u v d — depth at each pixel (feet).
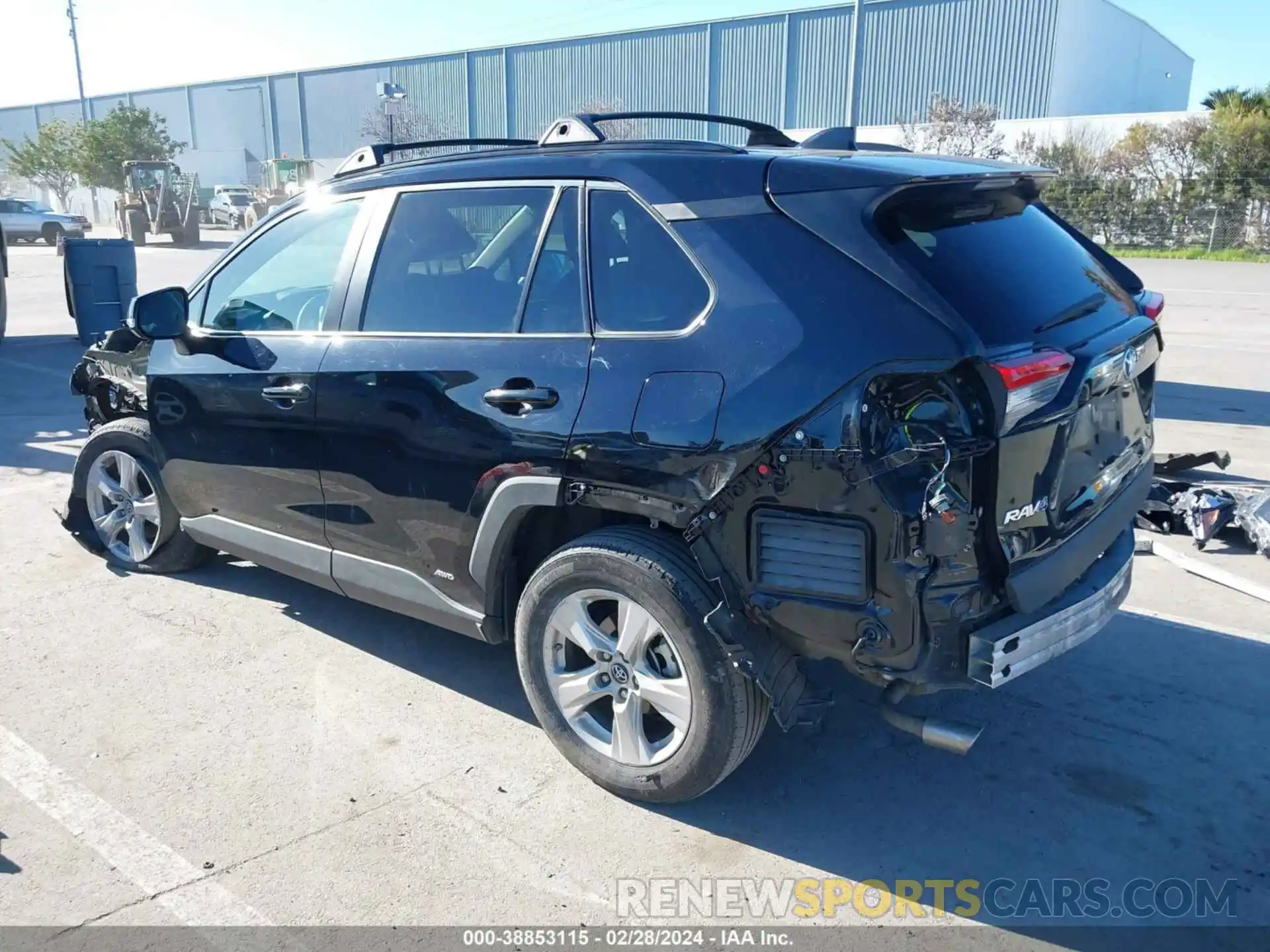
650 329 9.89
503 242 11.25
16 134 259.60
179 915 8.99
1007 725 12.25
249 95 196.65
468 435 10.88
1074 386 9.18
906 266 8.86
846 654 9.11
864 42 125.70
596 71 146.61
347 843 9.98
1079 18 121.08
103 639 14.30
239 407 13.34
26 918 8.93
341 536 12.69
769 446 8.91
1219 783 11.09
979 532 8.79
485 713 12.50
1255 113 90.79
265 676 13.32
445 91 164.25
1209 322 47.57
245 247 14.11
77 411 29.22
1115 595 10.59
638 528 10.28
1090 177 97.19
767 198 9.55
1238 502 18.22
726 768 9.91
